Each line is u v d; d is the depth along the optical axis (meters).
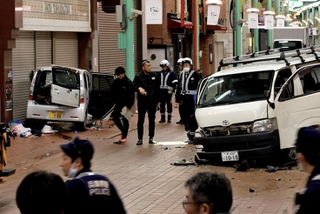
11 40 21.89
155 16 26.25
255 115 14.73
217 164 15.60
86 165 6.16
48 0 24.84
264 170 14.74
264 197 12.05
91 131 22.34
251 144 14.73
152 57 37.53
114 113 19.69
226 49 52.09
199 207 4.79
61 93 21.53
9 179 14.30
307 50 17.62
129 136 21.39
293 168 14.86
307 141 5.46
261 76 15.54
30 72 24.11
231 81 15.80
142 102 19.28
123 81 19.45
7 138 13.02
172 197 12.28
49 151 18.14
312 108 15.26
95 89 22.86
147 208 11.42
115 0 25.95
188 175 14.48
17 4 21.80
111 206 5.94
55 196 4.72
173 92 25.34
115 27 31.92
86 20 28.19
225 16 51.88
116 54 32.22
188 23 36.12
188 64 19.81
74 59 28.08
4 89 21.77
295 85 15.23
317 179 5.27
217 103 15.52
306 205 5.19
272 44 49.78
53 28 25.31
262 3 55.22
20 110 23.47
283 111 14.88
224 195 4.79
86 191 5.83
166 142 19.83
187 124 19.73
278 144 14.72
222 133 15.09
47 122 22.33
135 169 15.35
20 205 4.71
